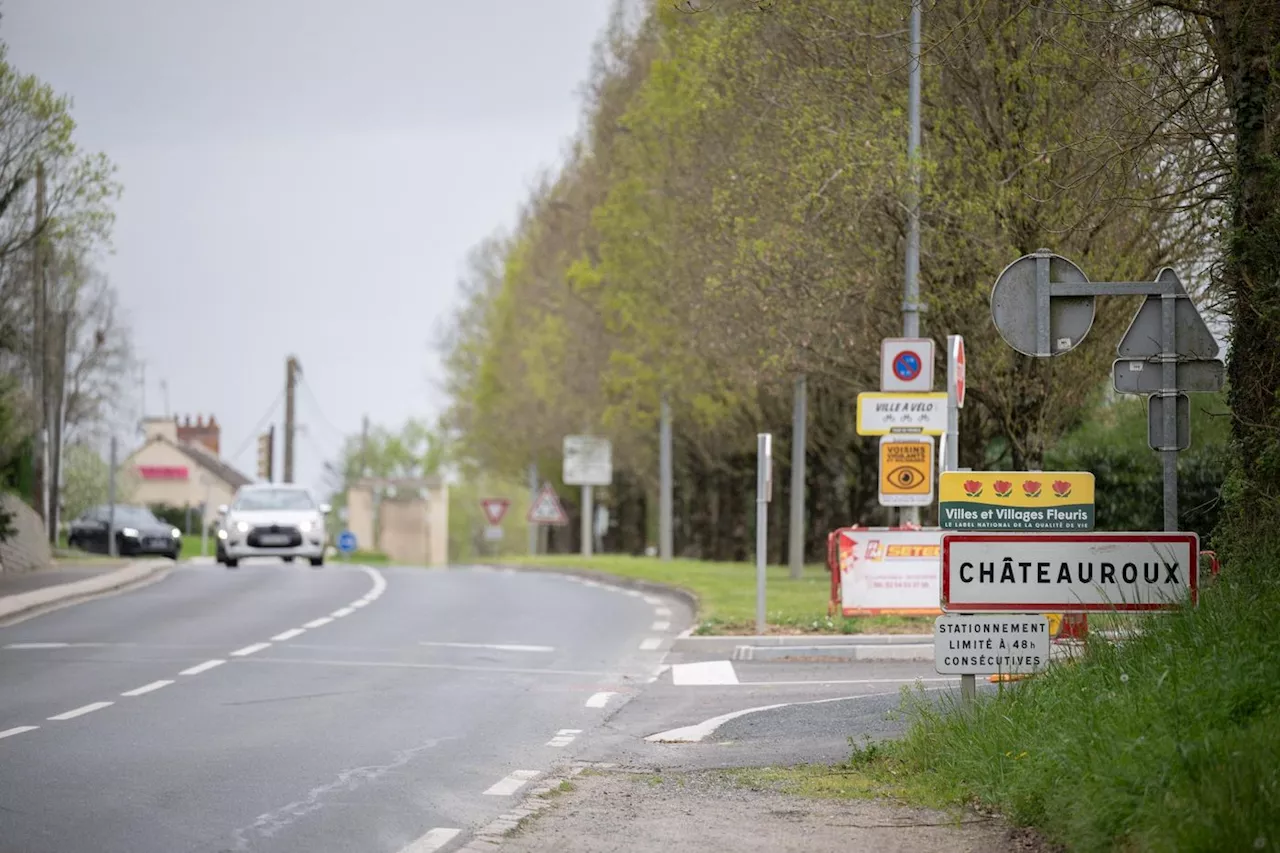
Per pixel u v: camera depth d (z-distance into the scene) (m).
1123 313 47.44
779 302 50.34
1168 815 13.89
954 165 45.09
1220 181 29.34
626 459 113.19
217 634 41.88
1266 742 14.80
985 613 21.41
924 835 16.97
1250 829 12.98
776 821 17.97
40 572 66.94
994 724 19.86
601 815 18.45
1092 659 20.77
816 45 46.91
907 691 23.84
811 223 48.19
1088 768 16.36
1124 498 54.19
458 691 30.80
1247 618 19.56
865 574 41.72
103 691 30.03
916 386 41.72
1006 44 43.16
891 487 41.72
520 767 22.16
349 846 16.64
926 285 47.69
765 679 33.62
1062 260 23.86
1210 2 24.72
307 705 28.38
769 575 66.44
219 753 22.78
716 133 59.19
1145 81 30.20
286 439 158.00
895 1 42.41
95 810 18.30
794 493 63.72
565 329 102.50
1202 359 22.98
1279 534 23.25
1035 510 24.19
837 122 47.44
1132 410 57.88
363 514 198.88
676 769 22.06
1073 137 41.00
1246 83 23.98
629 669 35.34
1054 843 16.02
